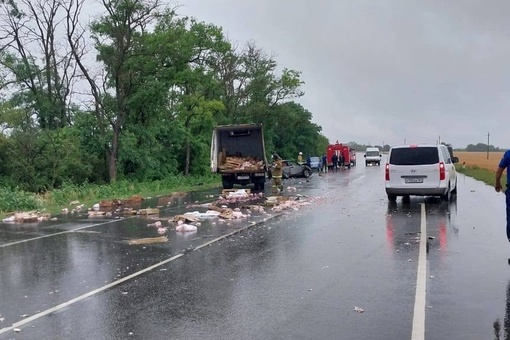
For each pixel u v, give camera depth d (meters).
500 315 5.64
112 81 33.62
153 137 36.00
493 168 47.41
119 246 10.73
